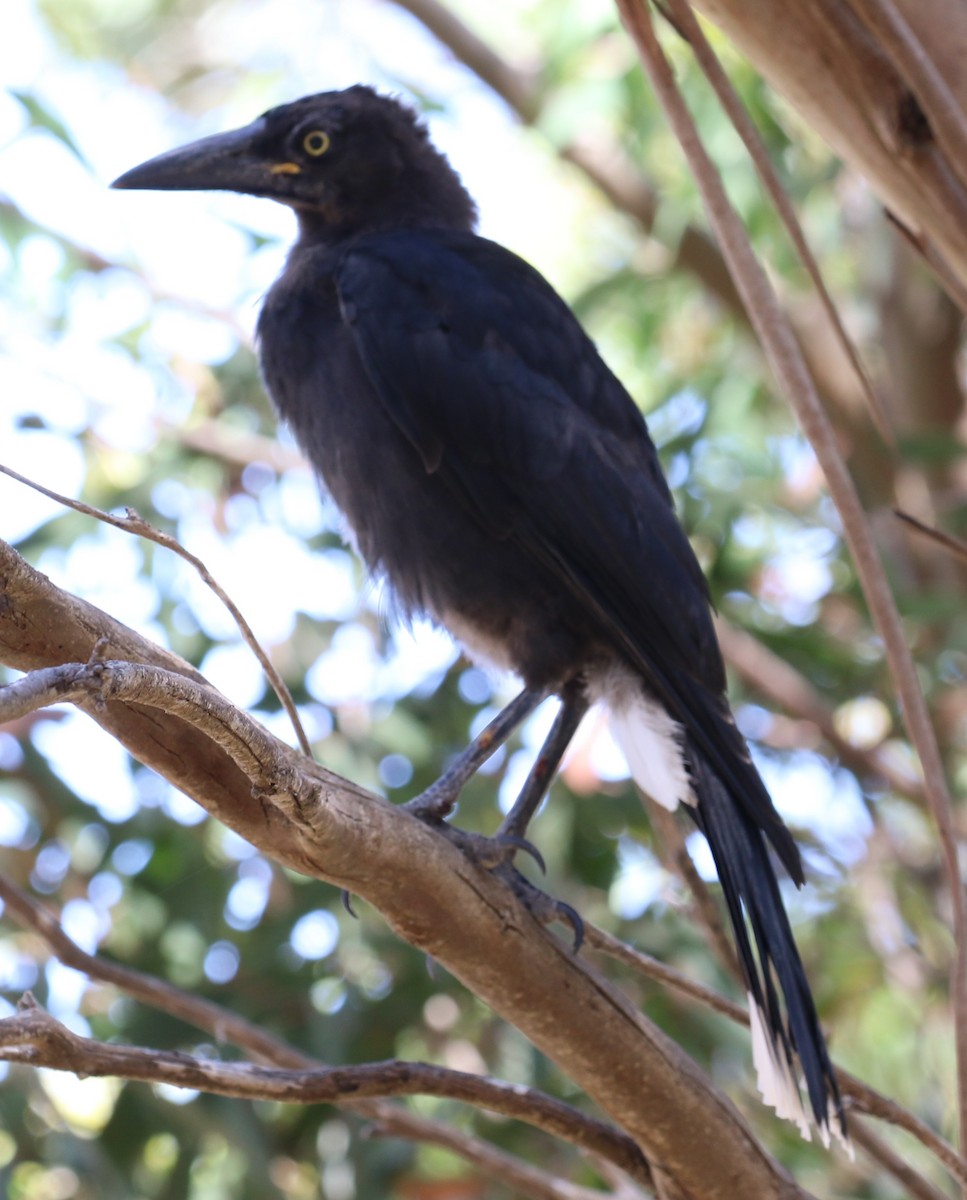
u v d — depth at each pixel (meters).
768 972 6.29
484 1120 10.21
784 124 12.91
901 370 14.71
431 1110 10.36
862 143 5.32
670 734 7.05
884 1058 12.20
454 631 7.68
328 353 7.81
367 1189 9.70
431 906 5.39
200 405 12.72
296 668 11.16
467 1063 10.42
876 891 12.25
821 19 5.11
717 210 5.72
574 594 7.31
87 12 16.17
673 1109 5.85
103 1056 5.06
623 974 10.27
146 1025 9.84
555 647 7.32
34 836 10.64
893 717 12.27
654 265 13.69
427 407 7.44
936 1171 11.11
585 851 10.68
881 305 14.86
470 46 14.02
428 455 7.42
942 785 5.59
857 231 15.10
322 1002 10.09
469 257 7.92
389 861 5.23
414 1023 10.02
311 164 8.66
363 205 8.69
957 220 5.18
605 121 13.91
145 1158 10.33
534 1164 10.27
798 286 13.98
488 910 5.48
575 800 10.65
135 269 13.01
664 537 7.41
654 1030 5.84
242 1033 6.77
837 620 13.02
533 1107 5.96
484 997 5.71
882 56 5.09
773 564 13.07
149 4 16.19
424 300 7.61
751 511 12.76
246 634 4.83
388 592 7.95
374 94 8.87
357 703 11.01
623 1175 7.56
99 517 4.37
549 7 13.05
